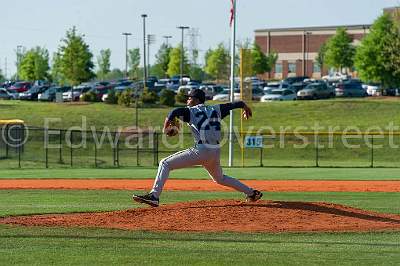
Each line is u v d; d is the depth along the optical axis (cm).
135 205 3425
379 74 13812
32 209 3148
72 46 15138
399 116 10769
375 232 2377
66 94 13675
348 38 19012
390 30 13762
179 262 1828
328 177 5788
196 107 2581
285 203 2708
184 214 2553
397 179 5591
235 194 4181
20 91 15750
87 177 5744
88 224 2484
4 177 5731
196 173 6225
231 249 2030
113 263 1814
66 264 1800
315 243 2155
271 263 1827
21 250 1991
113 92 12512
